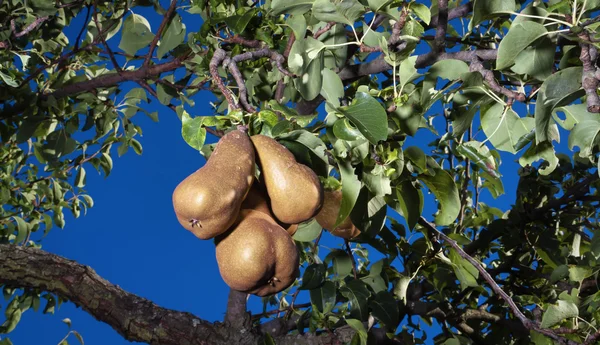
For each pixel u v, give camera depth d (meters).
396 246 1.55
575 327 1.35
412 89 1.10
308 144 1.02
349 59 1.33
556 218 1.78
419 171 1.19
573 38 0.93
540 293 1.78
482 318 1.71
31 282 1.54
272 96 1.40
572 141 1.02
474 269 1.45
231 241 0.89
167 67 1.36
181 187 0.88
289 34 1.17
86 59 1.83
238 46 1.15
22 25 1.77
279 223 0.95
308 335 1.47
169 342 1.46
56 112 1.75
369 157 1.09
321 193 0.92
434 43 1.10
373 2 1.05
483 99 1.12
